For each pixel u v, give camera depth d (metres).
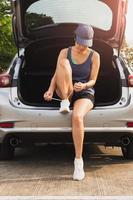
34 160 3.93
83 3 4.21
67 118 3.47
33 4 4.13
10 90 3.60
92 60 3.51
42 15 4.18
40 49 3.96
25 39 4.18
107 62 3.94
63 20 4.20
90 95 3.47
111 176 3.38
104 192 2.99
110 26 4.11
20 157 4.07
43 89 4.03
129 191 3.02
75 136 3.32
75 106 3.39
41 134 3.51
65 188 3.08
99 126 3.50
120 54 4.00
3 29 9.27
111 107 3.53
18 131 3.53
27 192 3.00
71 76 3.44
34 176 3.39
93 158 4.01
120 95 3.57
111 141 3.59
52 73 4.05
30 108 3.54
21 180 3.29
